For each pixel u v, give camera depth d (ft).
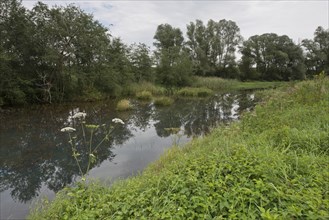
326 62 202.59
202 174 13.01
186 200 10.66
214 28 205.67
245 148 14.99
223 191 10.80
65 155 30.66
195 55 192.95
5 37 63.05
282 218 8.43
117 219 10.39
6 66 60.23
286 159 13.23
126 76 101.30
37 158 29.73
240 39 208.23
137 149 32.91
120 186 14.78
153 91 103.35
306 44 208.44
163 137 38.81
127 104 64.69
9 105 64.64
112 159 29.17
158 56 129.39
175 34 196.34
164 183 12.79
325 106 24.57
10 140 36.47
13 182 23.75
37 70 70.33
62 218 11.46
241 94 106.32
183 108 67.77
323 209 8.74
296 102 29.12
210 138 27.50
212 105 73.15
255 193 9.94
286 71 204.74
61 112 59.57
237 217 9.30
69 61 76.13
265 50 209.97
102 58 85.66
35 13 68.23
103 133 41.11
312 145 15.62
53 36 69.36
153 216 10.18
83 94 81.76
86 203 12.28
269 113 27.27
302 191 10.06
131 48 118.01
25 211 18.61
